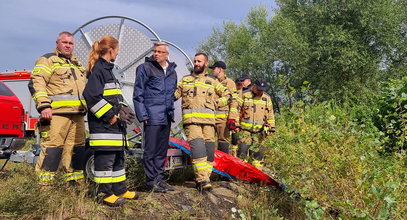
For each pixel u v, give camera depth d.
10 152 6.53
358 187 4.61
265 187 6.12
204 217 4.92
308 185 5.14
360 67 28.05
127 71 6.09
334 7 27.56
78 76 4.91
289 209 5.70
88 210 4.29
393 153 5.80
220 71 7.44
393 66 29.23
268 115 7.34
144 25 5.90
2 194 4.20
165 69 5.55
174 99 5.93
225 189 5.98
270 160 5.92
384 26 27.66
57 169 4.71
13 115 7.02
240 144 7.26
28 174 4.57
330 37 26.81
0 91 6.97
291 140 5.67
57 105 4.71
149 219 4.48
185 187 6.05
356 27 28.06
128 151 5.68
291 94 5.55
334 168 5.01
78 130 4.95
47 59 4.69
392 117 8.26
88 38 6.21
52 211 4.12
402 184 4.86
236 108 6.73
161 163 5.46
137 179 5.62
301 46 27.62
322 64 28.58
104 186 4.49
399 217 4.48
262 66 34.62
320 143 5.09
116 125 4.48
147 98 5.40
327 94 27.02
